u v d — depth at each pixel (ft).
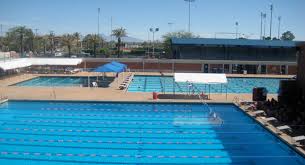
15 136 53.83
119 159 44.11
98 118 66.03
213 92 102.94
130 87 112.37
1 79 119.85
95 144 50.08
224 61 159.53
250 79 143.84
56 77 133.69
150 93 91.45
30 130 57.26
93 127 59.52
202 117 68.54
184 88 111.55
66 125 60.64
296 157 45.88
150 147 49.08
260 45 174.50
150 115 69.36
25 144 49.88
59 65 146.30
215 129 59.47
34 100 78.48
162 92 95.04
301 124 56.65
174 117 68.13
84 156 45.03
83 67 159.63
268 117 65.16
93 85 103.86
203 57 180.75
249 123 63.62
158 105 78.64
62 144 49.96
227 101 79.87
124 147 48.96
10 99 78.48
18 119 64.59
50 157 44.52
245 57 180.86
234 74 155.74
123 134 55.52
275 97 89.30
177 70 161.07
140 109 74.49
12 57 148.25
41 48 320.50
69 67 157.99
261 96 77.82
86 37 302.25
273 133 54.60
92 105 77.66
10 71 134.31
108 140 52.16
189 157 45.39
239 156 46.19
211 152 47.55
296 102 70.95
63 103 78.43
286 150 48.62
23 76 130.31
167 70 161.07
